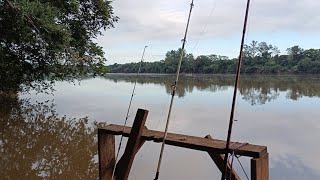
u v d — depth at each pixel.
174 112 17.39
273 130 12.70
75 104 20.88
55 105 19.91
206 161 8.23
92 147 10.07
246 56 98.25
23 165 8.32
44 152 9.51
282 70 92.44
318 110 18.64
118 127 4.66
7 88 18.17
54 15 14.10
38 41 13.70
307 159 8.80
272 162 8.62
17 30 13.44
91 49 17.47
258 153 3.49
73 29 16.80
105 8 17.38
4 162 8.50
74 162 8.62
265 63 96.50
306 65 89.00
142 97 27.20
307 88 39.06
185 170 7.58
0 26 13.41
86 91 34.78
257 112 17.95
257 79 67.69
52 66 16.12
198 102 23.00
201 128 12.87
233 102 3.45
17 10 12.41
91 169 8.10
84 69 17.39
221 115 16.45
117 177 4.39
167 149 9.30
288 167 8.20
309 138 11.27
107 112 17.33
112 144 4.72
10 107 17.56
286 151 9.62
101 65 17.83
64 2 15.89
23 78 17.27
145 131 4.54
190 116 15.99
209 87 42.78
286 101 24.20
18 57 15.64
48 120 14.45
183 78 75.88
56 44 13.76
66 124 13.63
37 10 13.01
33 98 22.47
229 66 100.38
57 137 11.29
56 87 41.91
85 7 17.25
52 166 8.30
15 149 9.73
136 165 7.94
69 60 15.51
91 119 14.98
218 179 7.03
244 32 3.46
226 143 3.68
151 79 71.06
